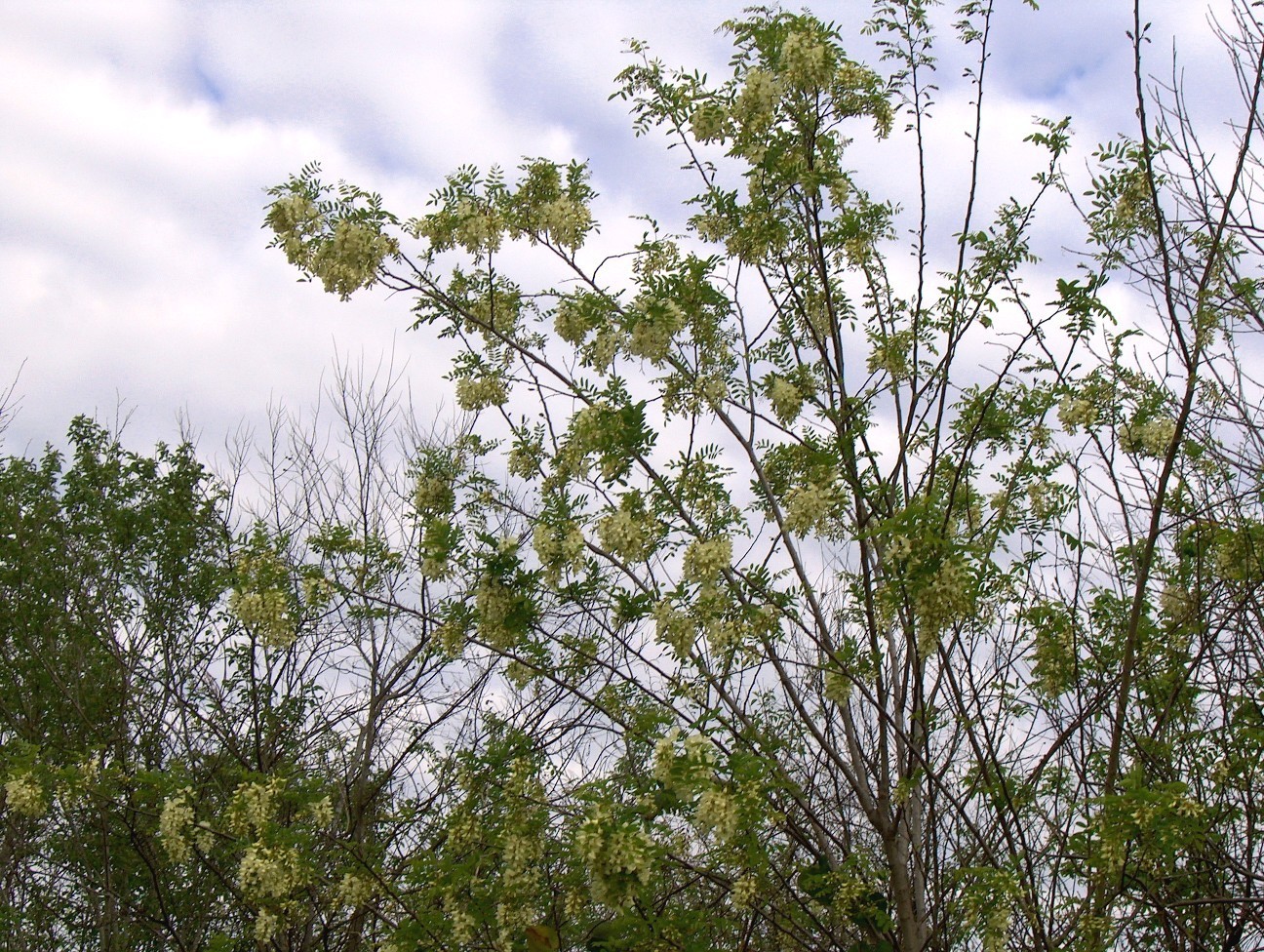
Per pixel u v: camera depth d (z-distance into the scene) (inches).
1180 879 199.5
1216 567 213.2
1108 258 223.6
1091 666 221.0
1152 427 218.8
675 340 231.8
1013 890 181.5
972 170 215.5
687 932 202.1
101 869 334.0
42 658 342.0
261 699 339.0
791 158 224.7
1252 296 212.5
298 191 244.8
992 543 220.7
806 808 215.2
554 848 221.1
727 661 216.7
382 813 329.4
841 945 212.1
